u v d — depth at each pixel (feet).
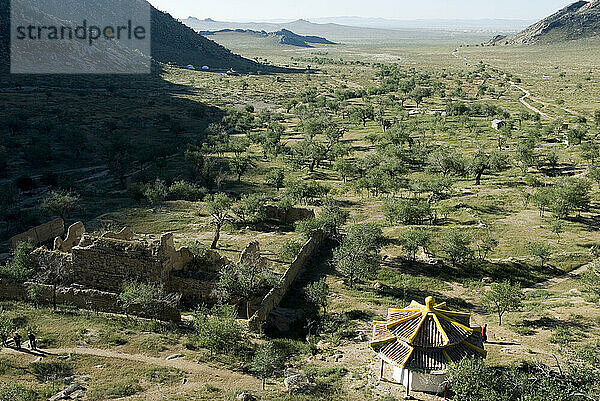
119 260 180.86
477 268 233.55
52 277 185.88
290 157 508.12
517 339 157.17
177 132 632.79
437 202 333.83
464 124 637.71
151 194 332.60
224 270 185.98
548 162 434.30
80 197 364.38
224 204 289.12
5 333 143.13
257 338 162.20
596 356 134.92
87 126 636.48
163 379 130.72
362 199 361.10
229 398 122.62
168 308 167.73
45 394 119.34
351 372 140.46
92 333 152.35
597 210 307.37
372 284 214.90
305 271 224.74
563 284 219.00
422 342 130.11
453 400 113.91
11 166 469.57
